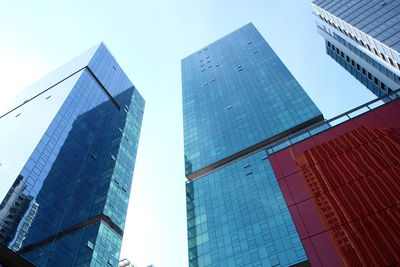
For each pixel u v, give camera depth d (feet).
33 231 190.19
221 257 208.95
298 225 87.86
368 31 276.62
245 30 505.25
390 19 271.90
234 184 258.16
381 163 90.07
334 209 86.38
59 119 261.65
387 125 99.50
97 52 378.73
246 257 200.34
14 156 232.12
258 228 213.66
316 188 94.79
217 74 430.61
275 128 291.79
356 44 305.94
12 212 186.19
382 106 107.04
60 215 214.07
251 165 266.57
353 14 310.04
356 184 88.84
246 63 417.90
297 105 304.30
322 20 366.43
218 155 300.40
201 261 214.48
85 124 291.17
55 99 295.28
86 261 199.41
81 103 300.40
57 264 189.06
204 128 345.92
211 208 248.32
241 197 243.19
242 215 228.84
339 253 76.28
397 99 105.91
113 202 253.85
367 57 306.55
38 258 181.37
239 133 310.86
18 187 198.59
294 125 282.56
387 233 74.02
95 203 246.06
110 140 312.29
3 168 223.30
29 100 335.67
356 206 83.76
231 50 471.21
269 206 224.53
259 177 251.39
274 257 191.42
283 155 112.57
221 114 350.23
